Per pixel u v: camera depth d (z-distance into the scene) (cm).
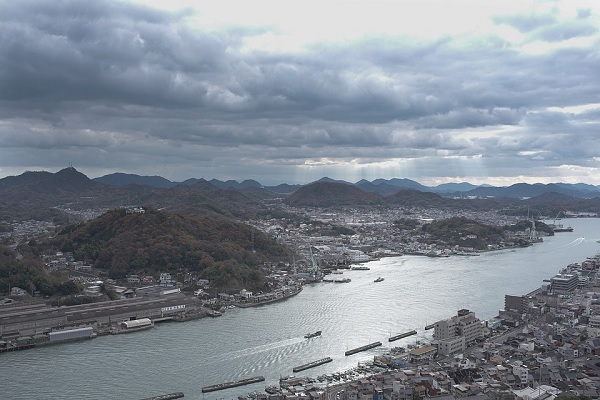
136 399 17125
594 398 16412
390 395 16588
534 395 16350
